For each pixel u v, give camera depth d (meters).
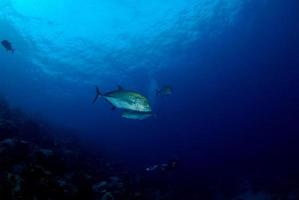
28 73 47.19
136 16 34.69
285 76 40.38
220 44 40.00
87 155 15.52
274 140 35.66
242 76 44.78
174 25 35.72
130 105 3.95
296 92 40.25
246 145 38.62
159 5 33.03
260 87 43.72
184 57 42.59
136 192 10.40
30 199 5.06
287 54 38.00
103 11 33.97
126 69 44.16
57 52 39.78
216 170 31.39
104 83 48.16
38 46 38.62
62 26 35.59
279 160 30.94
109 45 38.97
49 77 47.47
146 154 37.25
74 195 6.67
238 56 42.03
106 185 9.23
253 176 26.53
